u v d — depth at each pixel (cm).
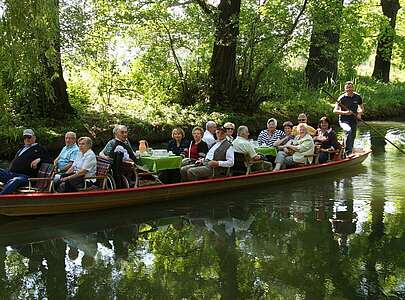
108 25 1413
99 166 820
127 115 1483
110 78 1562
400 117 2181
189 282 561
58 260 627
